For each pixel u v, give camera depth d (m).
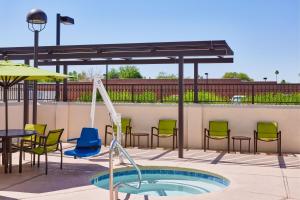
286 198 6.40
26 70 8.11
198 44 9.75
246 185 7.26
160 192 7.72
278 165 9.37
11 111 12.47
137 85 13.45
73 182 7.41
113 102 13.59
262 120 11.96
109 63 12.93
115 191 6.13
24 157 9.97
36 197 6.35
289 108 11.72
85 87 14.02
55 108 13.82
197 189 7.96
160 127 12.64
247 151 11.89
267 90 12.20
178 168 9.01
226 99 12.58
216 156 10.75
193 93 12.88
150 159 10.13
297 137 11.66
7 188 6.94
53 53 11.80
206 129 11.96
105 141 12.83
